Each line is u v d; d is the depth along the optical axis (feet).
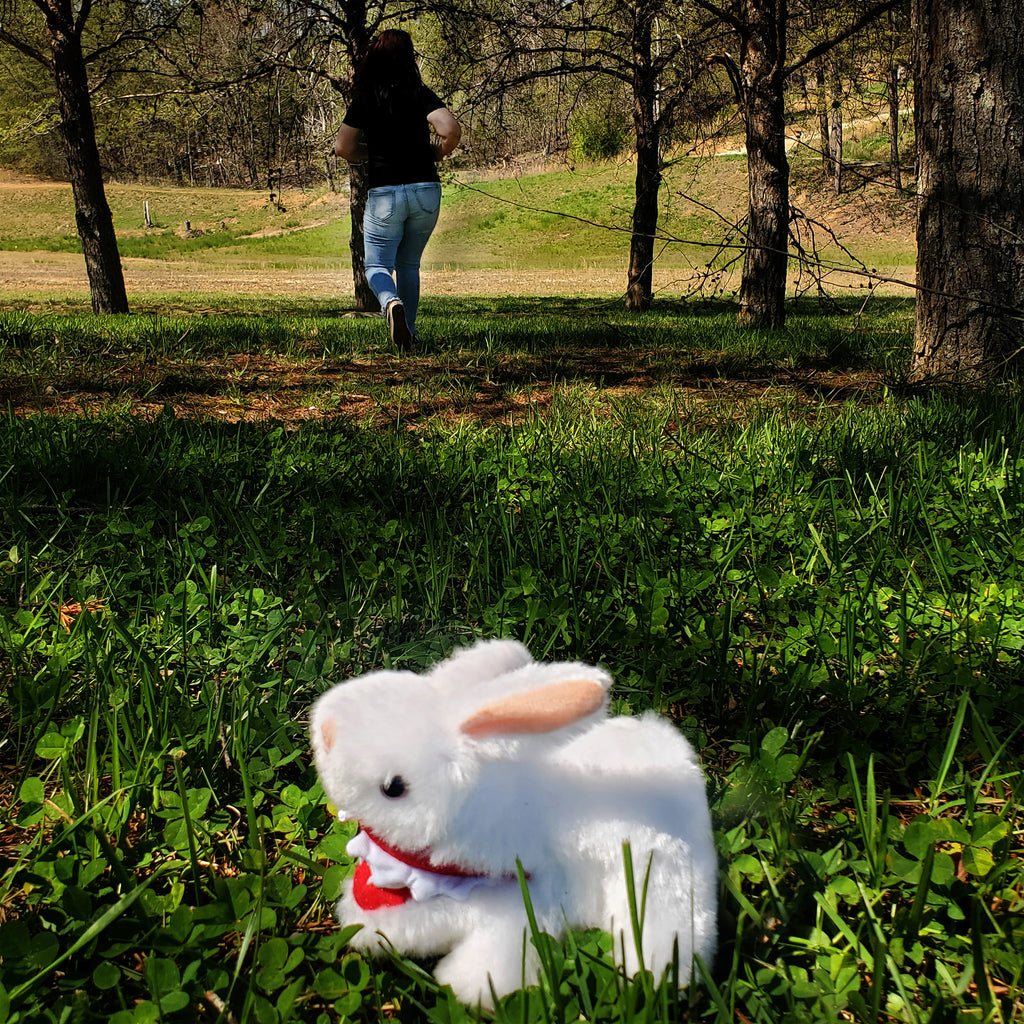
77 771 6.75
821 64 46.47
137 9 50.96
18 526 11.38
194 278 110.32
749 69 39.37
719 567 10.48
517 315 54.90
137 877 5.71
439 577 9.85
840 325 39.88
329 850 5.61
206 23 50.14
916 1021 4.52
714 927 4.65
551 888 4.54
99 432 15.48
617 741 4.96
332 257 155.53
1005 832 5.51
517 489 13.38
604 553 10.61
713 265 21.63
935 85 19.74
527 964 4.50
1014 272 19.69
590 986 4.67
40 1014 4.59
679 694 7.67
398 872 4.51
